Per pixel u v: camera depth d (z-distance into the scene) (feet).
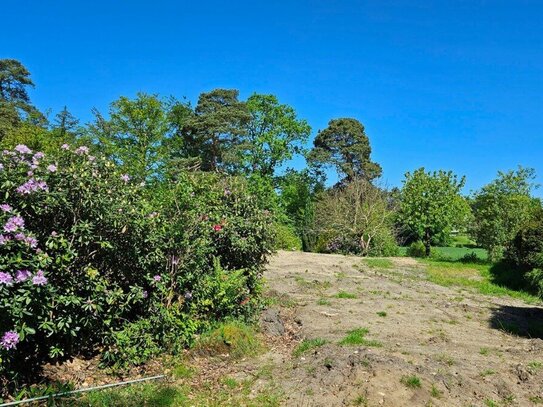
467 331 27.55
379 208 88.17
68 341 17.44
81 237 16.47
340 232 87.40
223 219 25.68
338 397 16.14
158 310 19.67
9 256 14.20
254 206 27.73
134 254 19.01
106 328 18.34
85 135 79.20
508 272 50.98
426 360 19.86
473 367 19.80
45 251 16.02
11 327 14.19
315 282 42.50
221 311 23.65
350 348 21.12
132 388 16.37
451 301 37.42
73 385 15.99
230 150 121.08
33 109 140.15
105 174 18.92
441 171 77.97
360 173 146.51
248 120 122.31
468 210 78.28
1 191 15.15
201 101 126.82
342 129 148.56
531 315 33.53
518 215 61.36
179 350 19.56
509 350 23.26
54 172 16.40
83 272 16.96
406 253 86.79
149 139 82.58
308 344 22.27
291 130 121.49
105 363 18.03
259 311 26.66
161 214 21.24
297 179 127.75
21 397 14.84
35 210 15.56
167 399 15.67
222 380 17.79
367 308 32.07
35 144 69.36
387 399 15.81
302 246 98.32
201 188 25.73
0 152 15.72
